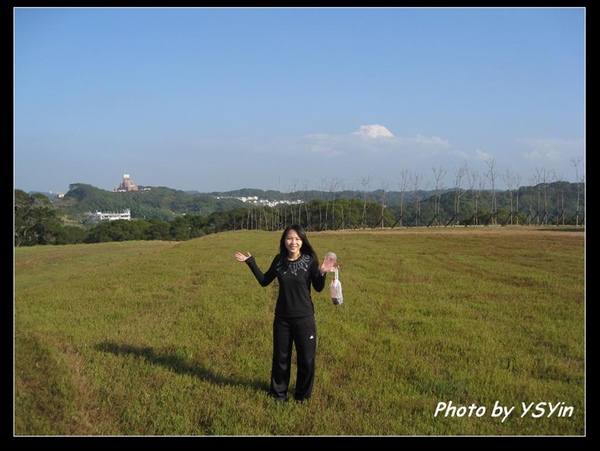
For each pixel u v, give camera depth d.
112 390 7.45
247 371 8.25
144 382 7.76
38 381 7.82
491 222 64.69
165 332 10.80
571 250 27.64
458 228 53.62
